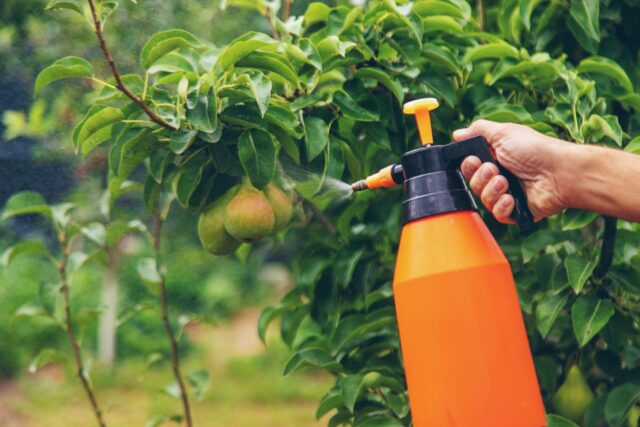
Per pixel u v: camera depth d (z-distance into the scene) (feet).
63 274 7.43
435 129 6.64
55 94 11.23
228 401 20.51
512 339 4.52
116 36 9.36
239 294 26.84
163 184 6.01
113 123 5.56
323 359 6.57
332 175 5.98
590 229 7.61
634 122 6.92
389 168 4.94
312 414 19.67
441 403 4.48
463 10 6.71
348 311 7.02
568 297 6.22
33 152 11.86
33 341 22.04
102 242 7.47
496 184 4.70
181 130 5.34
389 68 6.20
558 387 6.91
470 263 4.48
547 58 6.09
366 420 6.30
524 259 6.08
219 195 5.96
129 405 19.45
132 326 23.27
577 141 5.75
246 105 5.51
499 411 4.43
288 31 6.42
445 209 4.58
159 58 5.60
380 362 6.82
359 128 6.63
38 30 10.13
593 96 5.92
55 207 7.48
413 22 5.98
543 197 4.83
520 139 4.82
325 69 6.00
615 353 6.63
